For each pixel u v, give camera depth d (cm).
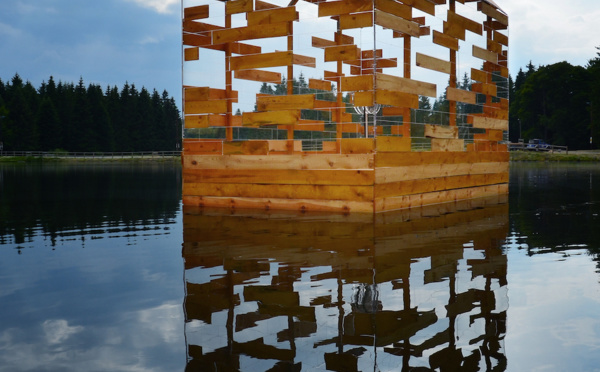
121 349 264
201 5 943
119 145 7262
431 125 909
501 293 360
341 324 298
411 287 377
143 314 320
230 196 914
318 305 335
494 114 1138
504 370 233
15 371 239
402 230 643
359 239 580
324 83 1023
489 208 879
